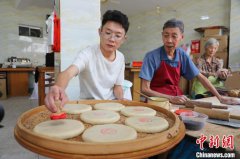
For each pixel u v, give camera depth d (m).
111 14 1.13
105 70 1.28
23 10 6.51
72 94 2.02
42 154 0.53
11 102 4.82
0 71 5.49
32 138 0.57
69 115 0.93
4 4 6.21
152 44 7.38
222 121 0.94
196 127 0.82
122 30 1.15
